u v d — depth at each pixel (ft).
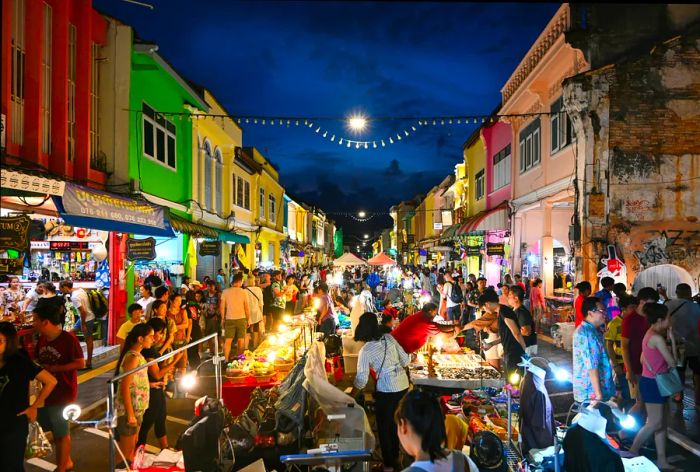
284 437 18.66
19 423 15.53
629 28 42.22
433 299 60.90
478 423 21.07
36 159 32.07
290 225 146.10
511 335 24.61
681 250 40.75
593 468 12.85
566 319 47.39
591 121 41.42
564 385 31.99
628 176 41.24
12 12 30.99
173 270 54.75
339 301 56.13
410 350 24.31
